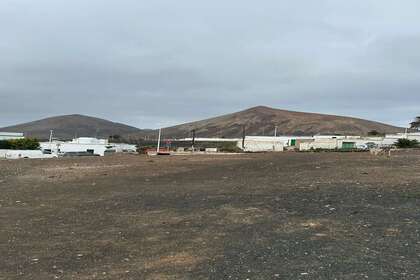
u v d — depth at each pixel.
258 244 7.91
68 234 9.39
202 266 6.81
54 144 97.69
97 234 9.30
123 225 10.13
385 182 14.41
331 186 14.10
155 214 11.30
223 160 30.89
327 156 31.61
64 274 6.65
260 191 14.06
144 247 8.11
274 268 6.53
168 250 7.83
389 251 7.10
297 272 6.30
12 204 13.90
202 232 9.09
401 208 10.19
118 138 164.00
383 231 8.34
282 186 14.88
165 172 22.72
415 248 7.19
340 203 11.13
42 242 8.71
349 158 27.56
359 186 13.75
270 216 10.22
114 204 13.20
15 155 75.69
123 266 6.98
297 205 11.25
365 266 6.41
